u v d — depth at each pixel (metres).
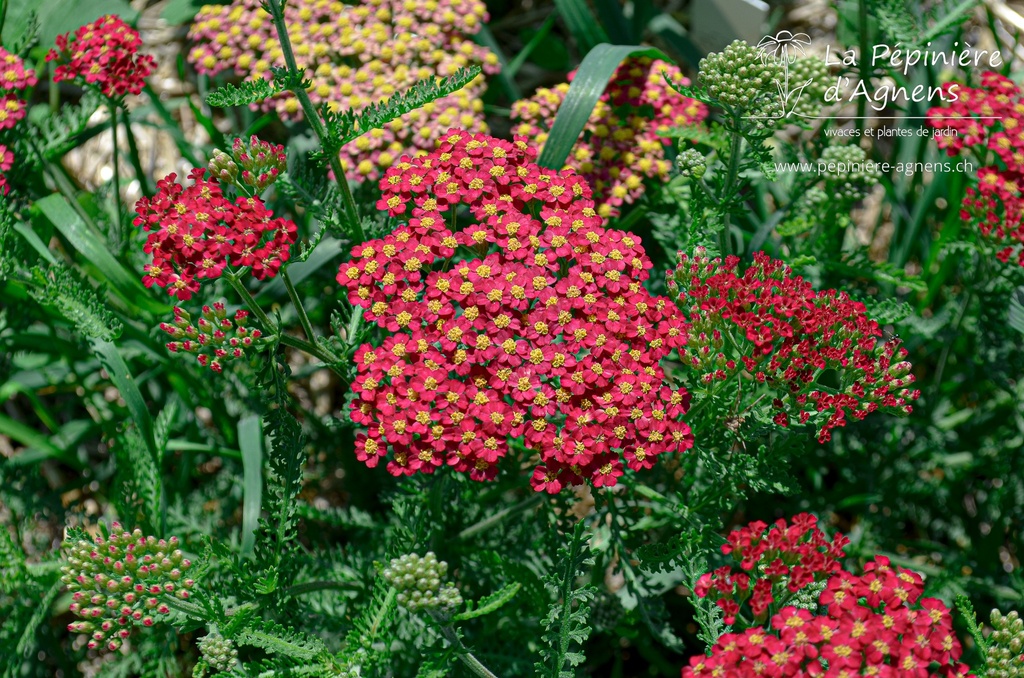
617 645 0.49
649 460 0.41
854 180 0.46
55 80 0.46
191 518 0.47
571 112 0.46
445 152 0.43
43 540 0.48
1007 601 0.48
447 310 0.41
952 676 0.38
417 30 0.49
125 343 0.48
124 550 0.40
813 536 0.39
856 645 0.37
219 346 0.41
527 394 0.40
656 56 0.49
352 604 0.45
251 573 0.41
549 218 0.42
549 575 0.40
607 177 0.48
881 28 0.49
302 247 0.42
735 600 0.40
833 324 0.40
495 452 0.40
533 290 0.41
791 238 0.48
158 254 0.40
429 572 0.39
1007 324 0.47
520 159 0.43
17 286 0.47
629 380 0.41
